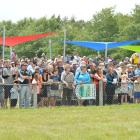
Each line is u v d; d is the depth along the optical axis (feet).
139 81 124.16
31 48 303.89
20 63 123.85
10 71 113.09
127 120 87.76
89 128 77.82
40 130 75.82
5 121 86.53
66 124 82.99
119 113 97.60
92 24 296.71
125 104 116.98
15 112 99.45
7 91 108.17
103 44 164.66
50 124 83.20
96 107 109.40
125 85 119.85
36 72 113.19
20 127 79.20
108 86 117.60
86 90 115.65
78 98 115.03
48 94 112.27
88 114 96.12
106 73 121.49
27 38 165.58
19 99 109.50
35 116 93.20
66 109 105.09
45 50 293.23
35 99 110.63
